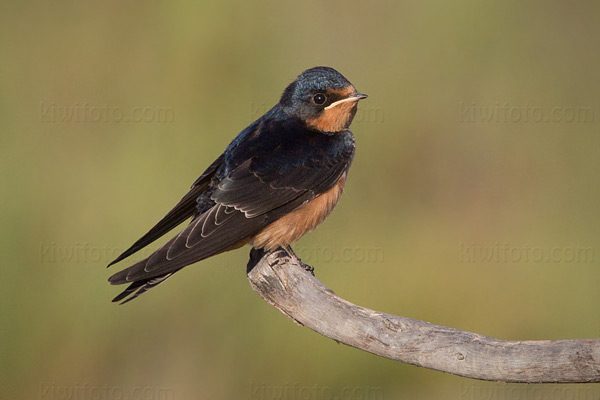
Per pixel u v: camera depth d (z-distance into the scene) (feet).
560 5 50.16
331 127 33.19
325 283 43.24
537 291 43.70
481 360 21.68
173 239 28.86
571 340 20.83
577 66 48.60
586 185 47.26
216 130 44.42
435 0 47.98
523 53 48.44
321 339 39.58
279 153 31.91
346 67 47.39
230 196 30.78
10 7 45.73
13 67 45.29
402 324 23.31
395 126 47.70
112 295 39.91
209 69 45.34
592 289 43.78
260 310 39.65
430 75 47.85
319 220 32.55
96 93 44.96
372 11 47.11
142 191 42.14
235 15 45.91
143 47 45.65
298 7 46.62
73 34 45.75
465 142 47.80
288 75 45.98
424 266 44.55
